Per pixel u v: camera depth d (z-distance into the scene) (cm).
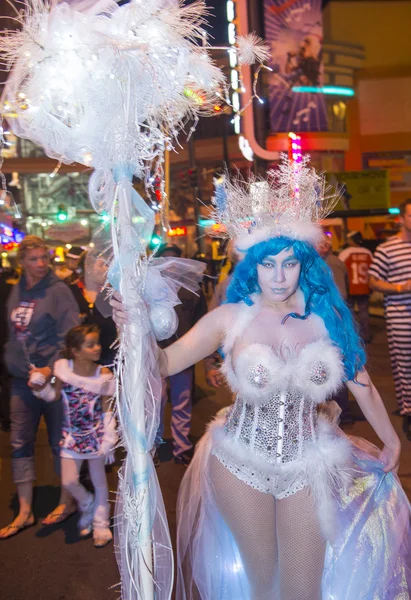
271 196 273
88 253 274
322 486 260
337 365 266
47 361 450
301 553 259
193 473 291
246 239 274
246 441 265
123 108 241
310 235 271
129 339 247
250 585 271
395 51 2858
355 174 1784
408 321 604
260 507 262
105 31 239
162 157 250
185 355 277
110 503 484
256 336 273
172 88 245
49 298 450
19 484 458
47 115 242
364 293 1020
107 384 431
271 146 1895
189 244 2397
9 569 397
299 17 1886
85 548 423
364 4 2809
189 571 304
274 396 264
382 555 280
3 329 615
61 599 362
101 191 257
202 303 568
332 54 2736
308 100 1912
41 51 233
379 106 2875
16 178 2134
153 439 254
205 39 247
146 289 257
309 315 279
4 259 1348
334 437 275
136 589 244
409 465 534
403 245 602
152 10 236
